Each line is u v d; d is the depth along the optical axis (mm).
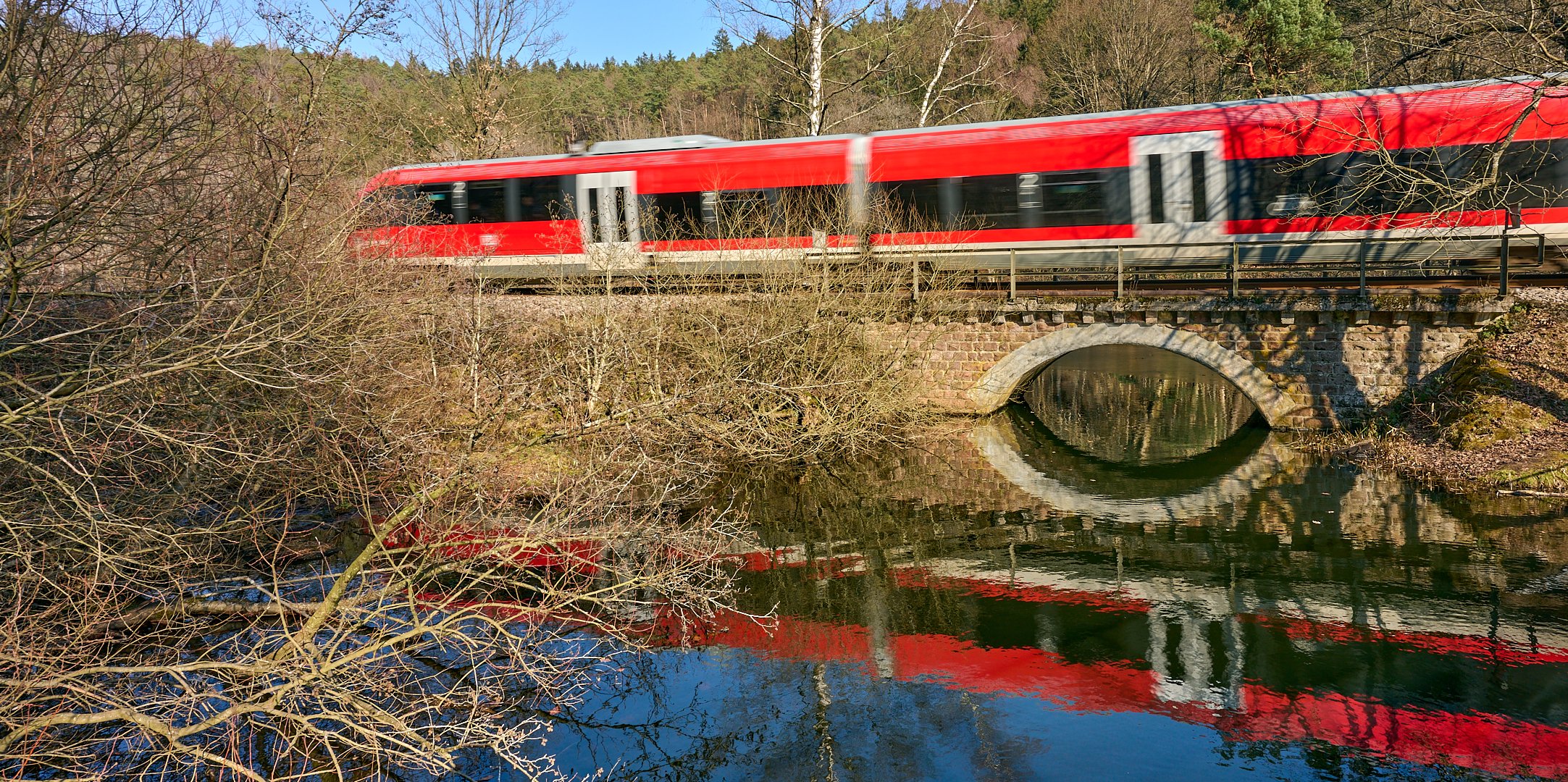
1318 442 15906
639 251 17328
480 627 8562
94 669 5996
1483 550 11484
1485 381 14547
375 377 10898
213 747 7188
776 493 15297
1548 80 11797
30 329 7801
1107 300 16797
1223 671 9031
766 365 15414
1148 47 37375
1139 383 26844
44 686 6004
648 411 11805
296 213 8602
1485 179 12227
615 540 9781
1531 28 13055
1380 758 7562
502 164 18547
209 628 8445
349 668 7270
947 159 16641
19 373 7086
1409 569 11102
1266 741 7855
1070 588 11164
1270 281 17359
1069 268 17312
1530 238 14570
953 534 13242
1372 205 14852
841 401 16141
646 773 7434
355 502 10695
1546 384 14125
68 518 7539
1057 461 17453
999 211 16516
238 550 10078
